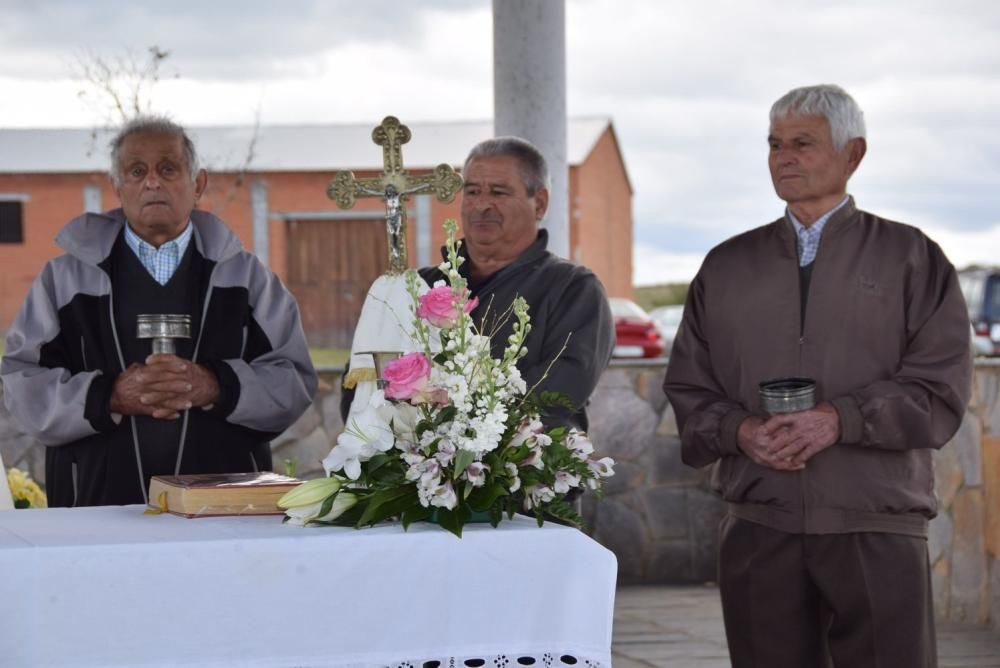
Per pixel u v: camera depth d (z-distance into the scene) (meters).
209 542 2.16
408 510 2.31
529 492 2.39
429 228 18.95
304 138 19.58
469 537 2.25
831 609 3.11
